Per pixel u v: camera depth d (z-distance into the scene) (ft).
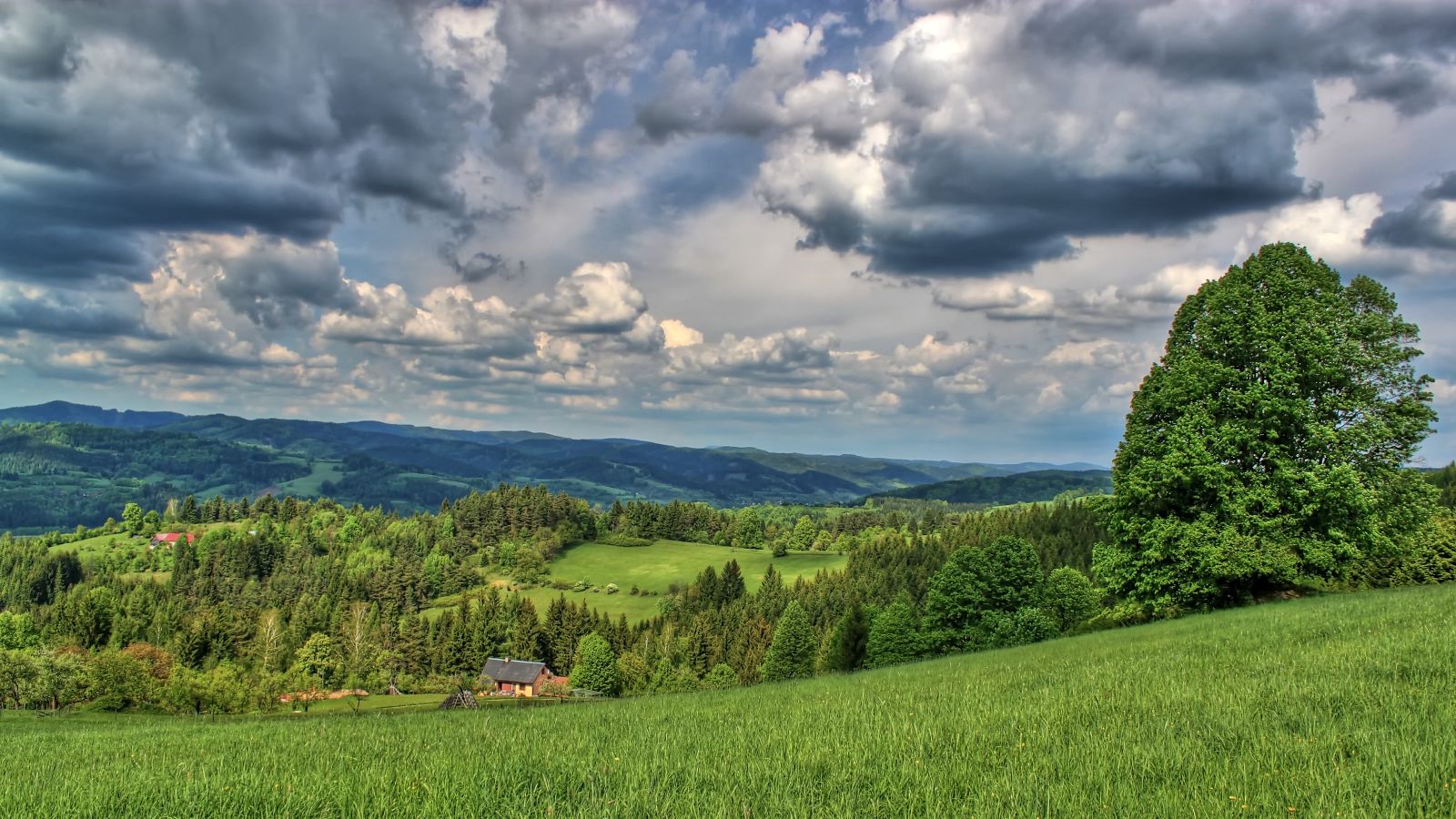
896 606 243.40
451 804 21.71
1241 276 122.11
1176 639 68.49
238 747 39.17
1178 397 120.67
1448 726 22.56
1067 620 234.38
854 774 23.66
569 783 24.13
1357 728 23.73
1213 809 17.84
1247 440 111.75
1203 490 115.96
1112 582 126.82
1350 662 36.58
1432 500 114.62
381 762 29.63
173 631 397.39
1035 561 193.06
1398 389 116.06
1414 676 31.24
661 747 30.53
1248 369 117.50
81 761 36.65
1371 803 17.44
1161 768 21.67
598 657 378.53
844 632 265.54
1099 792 20.02
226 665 295.89
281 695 282.15
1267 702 29.25
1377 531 109.81
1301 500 108.99
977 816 18.56
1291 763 20.97
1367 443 110.93
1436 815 16.76
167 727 61.77
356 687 359.25
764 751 28.60
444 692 361.71
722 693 72.64
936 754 25.88
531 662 396.78
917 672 79.92
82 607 402.52
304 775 26.81
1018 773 22.40
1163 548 117.39
